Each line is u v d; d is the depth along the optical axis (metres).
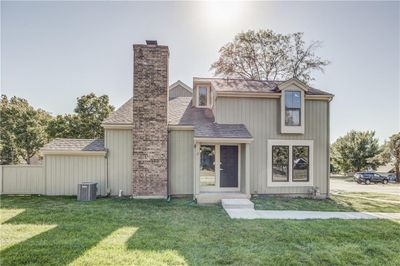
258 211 9.03
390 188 22.89
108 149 11.76
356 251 5.24
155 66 11.36
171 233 6.11
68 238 5.58
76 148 11.68
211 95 14.12
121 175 11.77
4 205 9.18
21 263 4.33
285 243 5.61
